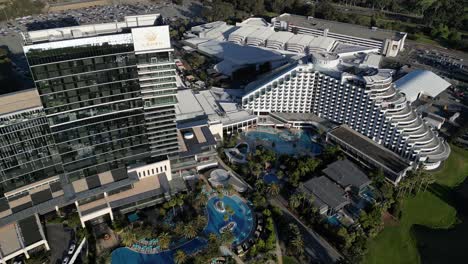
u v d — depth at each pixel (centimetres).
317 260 17438
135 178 19538
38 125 16925
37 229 17388
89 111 17300
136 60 16988
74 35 16800
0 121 15850
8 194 17688
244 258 17438
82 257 17462
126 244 17600
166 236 17462
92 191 18625
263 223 19175
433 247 18775
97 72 16525
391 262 17900
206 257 16512
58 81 15988
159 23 18200
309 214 19500
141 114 18538
